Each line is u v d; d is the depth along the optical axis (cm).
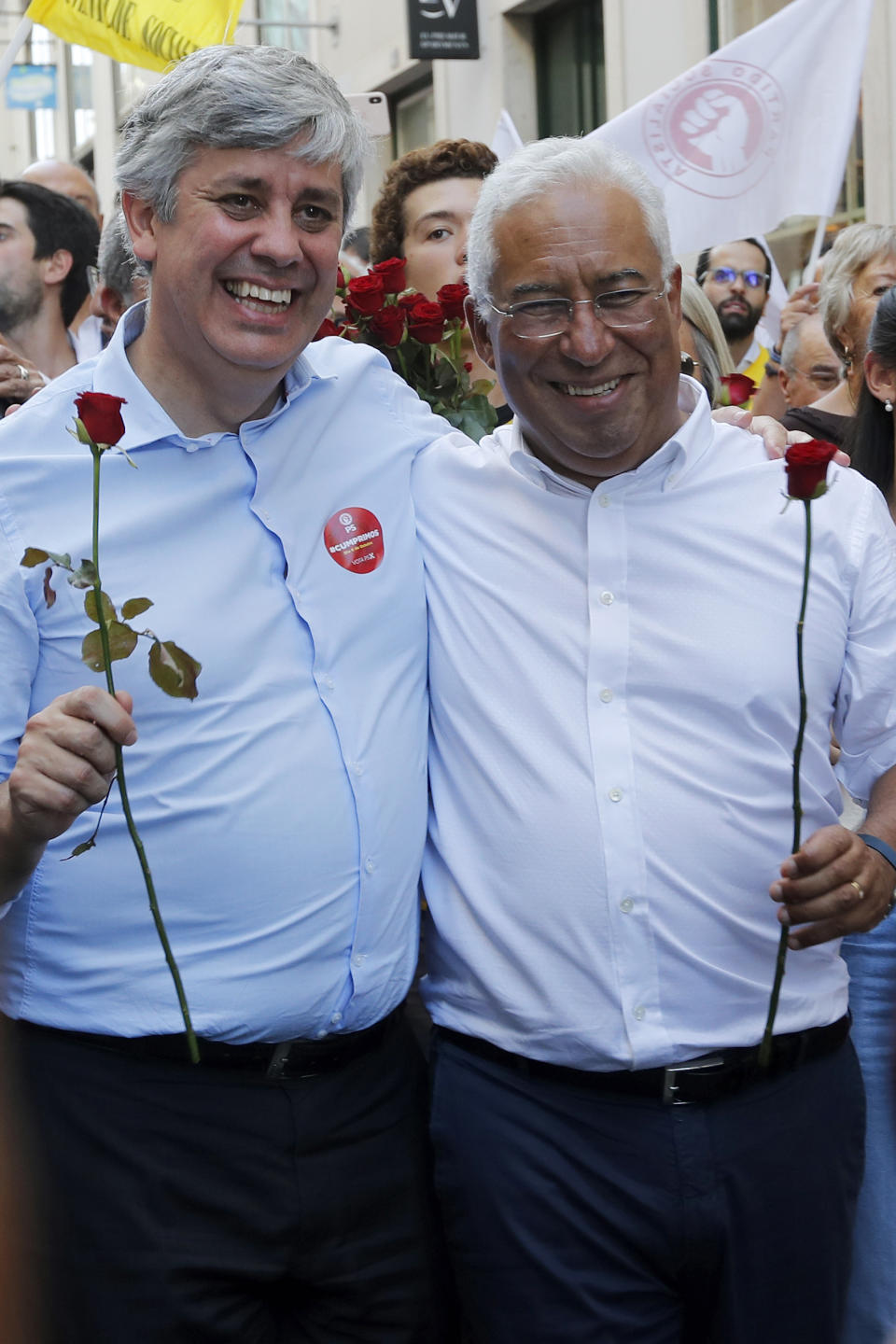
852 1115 237
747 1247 228
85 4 433
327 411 239
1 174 2542
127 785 215
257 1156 223
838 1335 238
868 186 704
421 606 239
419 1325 239
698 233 444
